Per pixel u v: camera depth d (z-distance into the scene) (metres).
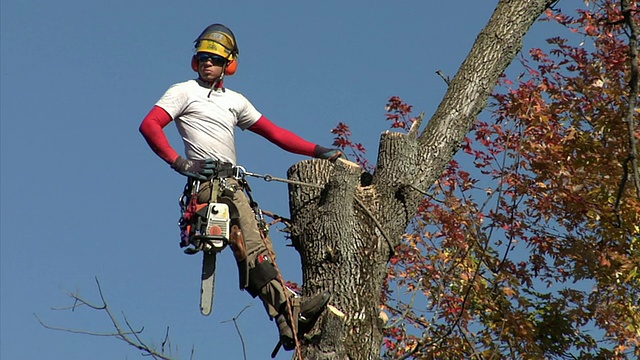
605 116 17.98
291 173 13.73
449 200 17.42
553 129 18.55
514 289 18.36
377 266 13.19
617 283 18.34
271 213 13.53
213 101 13.13
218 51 13.12
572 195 17.97
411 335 17.72
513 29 14.49
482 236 17.59
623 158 17.86
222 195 12.69
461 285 18.02
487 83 14.28
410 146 13.82
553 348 18.86
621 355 18.45
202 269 12.42
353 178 13.21
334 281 12.95
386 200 13.57
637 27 15.45
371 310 12.96
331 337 12.43
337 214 13.13
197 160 12.73
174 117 12.97
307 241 13.25
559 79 18.53
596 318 18.34
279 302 12.43
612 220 18.12
